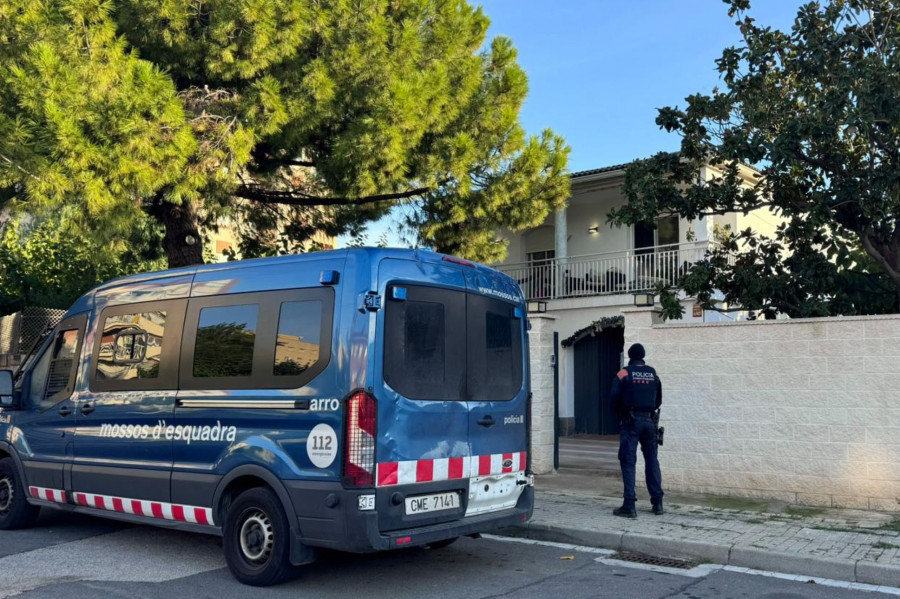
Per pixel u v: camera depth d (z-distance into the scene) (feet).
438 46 38.19
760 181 34.65
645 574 20.95
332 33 34.32
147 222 47.50
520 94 39.63
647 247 60.95
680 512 27.25
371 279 18.54
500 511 21.16
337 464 17.88
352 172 35.53
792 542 22.63
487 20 41.96
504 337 22.04
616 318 57.36
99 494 23.49
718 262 34.78
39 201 28.78
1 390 25.55
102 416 23.61
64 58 29.40
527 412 22.47
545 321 37.37
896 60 29.27
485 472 20.59
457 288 20.68
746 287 33.99
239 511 19.74
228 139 31.71
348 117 36.14
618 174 58.90
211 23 33.14
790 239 34.55
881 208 30.14
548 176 40.40
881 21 31.81
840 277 34.37
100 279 50.60
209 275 22.00
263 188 43.19
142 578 20.18
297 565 19.27
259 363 19.95
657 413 27.22
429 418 19.12
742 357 30.12
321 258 19.60
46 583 19.66
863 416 27.61
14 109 29.43
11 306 49.32
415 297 19.44
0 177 28.91
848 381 27.96
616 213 34.55
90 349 24.66
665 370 31.73
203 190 33.47
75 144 28.04
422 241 43.27
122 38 30.71
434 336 19.75
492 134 39.14
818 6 32.32
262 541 19.31
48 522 27.55
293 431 18.85
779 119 32.22
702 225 58.23
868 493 27.35
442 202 40.24
